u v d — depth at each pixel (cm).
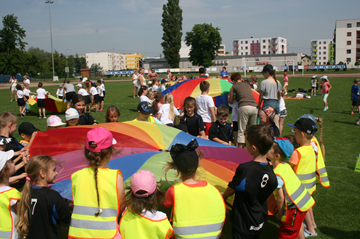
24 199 245
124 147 363
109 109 493
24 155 346
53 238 254
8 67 6084
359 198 453
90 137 245
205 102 620
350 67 6944
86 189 246
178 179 285
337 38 9181
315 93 1970
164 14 7056
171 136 403
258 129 257
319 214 407
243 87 591
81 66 12375
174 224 242
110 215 244
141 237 233
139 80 1720
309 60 11450
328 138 817
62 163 319
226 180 327
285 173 295
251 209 259
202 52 6850
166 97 620
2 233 262
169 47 7156
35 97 1286
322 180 370
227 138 539
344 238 350
